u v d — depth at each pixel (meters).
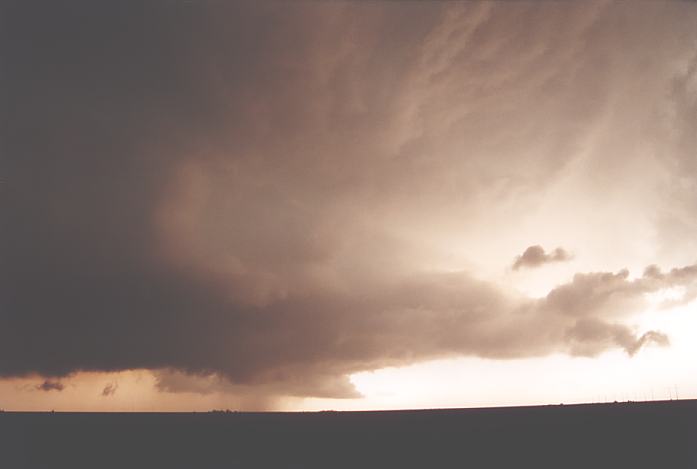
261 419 66.25
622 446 41.88
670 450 40.16
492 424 54.75
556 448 42.78
